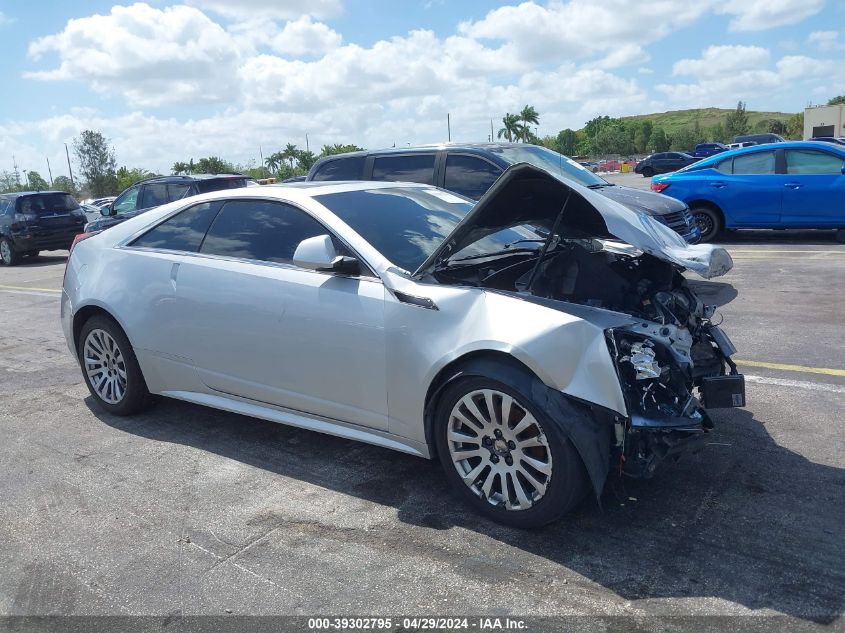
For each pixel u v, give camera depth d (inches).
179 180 547.8
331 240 150.1
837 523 125.8
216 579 120.3
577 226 150.3
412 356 136.8
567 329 121.0
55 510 147.9
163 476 161.6
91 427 195.9
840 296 290.7
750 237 481.7
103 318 195.8
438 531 131.6
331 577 119.0
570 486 122.0
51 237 688.4
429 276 143.1
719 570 114.3
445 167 321.7
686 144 4623.5
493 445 131.0
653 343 125.8
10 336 323.6
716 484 142.4
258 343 161.9
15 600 117.6
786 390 190.7
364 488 150.3
